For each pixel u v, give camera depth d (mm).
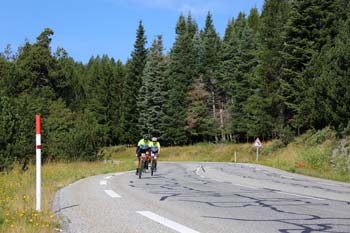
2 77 54375
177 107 72312
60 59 65500
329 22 43844
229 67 69438
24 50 61062
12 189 13898
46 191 13164
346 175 25109
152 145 22047
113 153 75312
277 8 52688
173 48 76000
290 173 26781
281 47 51062
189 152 65250
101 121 84062
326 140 34094
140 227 7773
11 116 24906
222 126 70250
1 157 23375
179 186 15977
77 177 19875
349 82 30531
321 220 8680
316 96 34156
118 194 12812
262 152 50938
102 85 85188
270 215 9258
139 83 82688
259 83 53438
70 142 34875
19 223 7711
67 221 8336
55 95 61562
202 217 8906
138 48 84312
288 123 50375
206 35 81875
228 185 16812
